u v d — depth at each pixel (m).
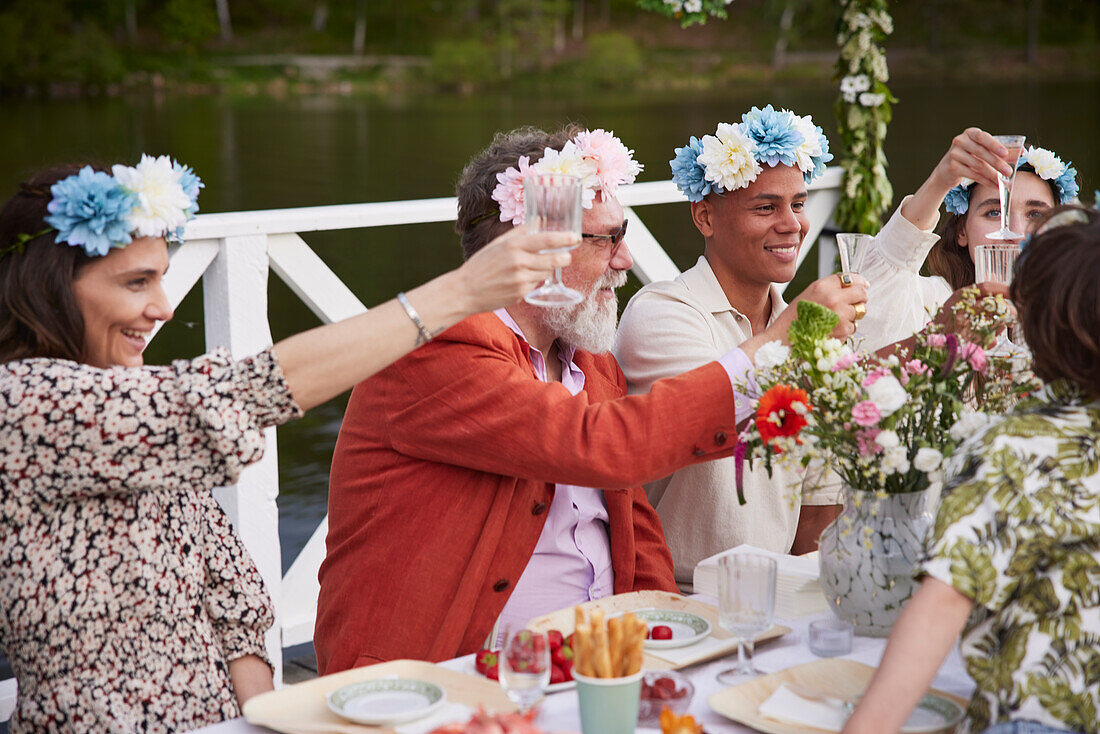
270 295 11.45
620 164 1.88
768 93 41.56
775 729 1.28
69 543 1.43
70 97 38.81
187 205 1.52
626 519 1.95
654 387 1.71
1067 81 40.56
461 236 1.94
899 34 42.84
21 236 1.45
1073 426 1.19
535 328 1.93
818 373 1.52
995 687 1.20
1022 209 2.50
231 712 1.52
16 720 1.44
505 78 44.34
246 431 1.38
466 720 1.31
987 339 1.63
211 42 43.03
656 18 46.59
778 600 1.68
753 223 2.21
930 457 1.45
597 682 1.23
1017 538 1.15
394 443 1.80
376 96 42.12
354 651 1.76
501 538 1.79
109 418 1.37
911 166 16.78
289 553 4.50
